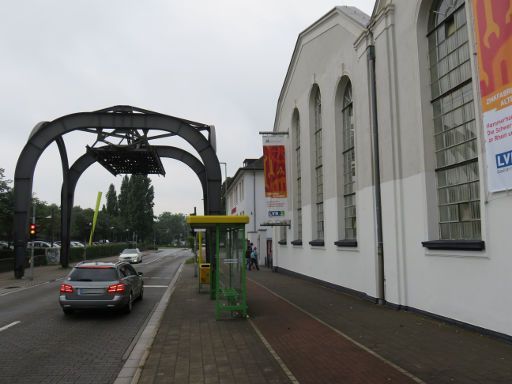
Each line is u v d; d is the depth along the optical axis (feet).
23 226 81.05
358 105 46.50
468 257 28.73
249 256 99.86
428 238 33.58
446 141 32.96
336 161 54.34
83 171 109.29
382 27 40.22
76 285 38.68
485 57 26.25
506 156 24.75
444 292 31.45
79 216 282.97
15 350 26.84
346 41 50.52
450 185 32.53
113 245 198.59
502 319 25.54
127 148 81.00
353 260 48.49
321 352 24.32
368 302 42.73
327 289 55.11
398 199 37.68
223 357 23.93
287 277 75.20
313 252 64.64
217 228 36.68
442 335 27.37
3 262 96.02
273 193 73.36
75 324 35.78
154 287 66.33
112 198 340.18
